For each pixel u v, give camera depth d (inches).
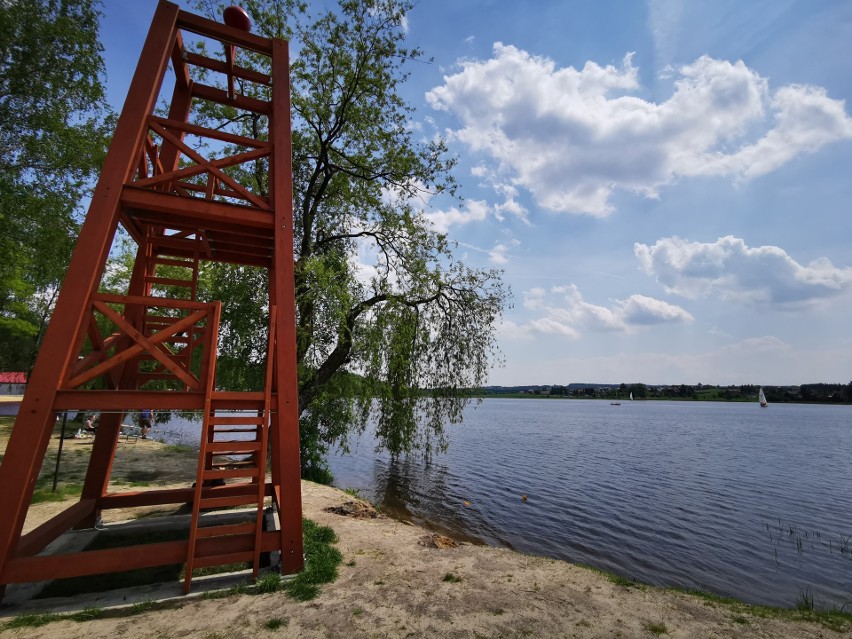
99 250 189.8
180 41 254.1
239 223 231.0
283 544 203.0
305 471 604.7
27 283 809.5
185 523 274.2
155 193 208.2
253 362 542.3
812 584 366.9
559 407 5836.6
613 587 212.4
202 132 233.9
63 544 227.3
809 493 726.5
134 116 209.9
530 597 193.2
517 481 767.1
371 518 333.4
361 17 518.9
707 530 516.4
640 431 1973.4
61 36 525.0
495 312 613.3
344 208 595.5
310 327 517.0
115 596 177.5
